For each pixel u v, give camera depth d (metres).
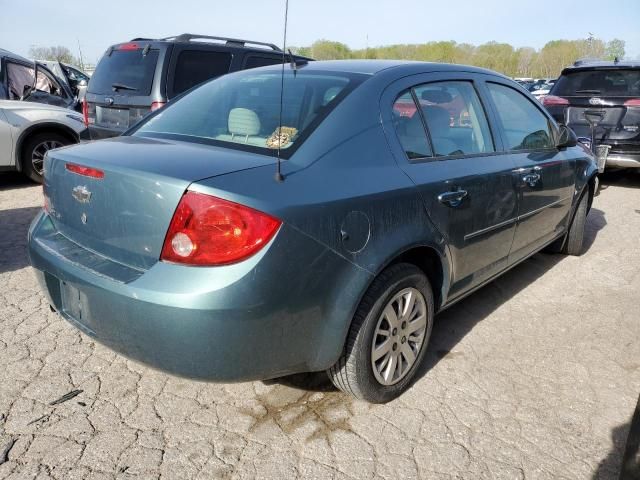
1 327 3.31
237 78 3.20
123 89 6.59
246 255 1.98
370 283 2.36
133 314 2.05
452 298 3.08
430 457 2.37
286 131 2.48
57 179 2.50
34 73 8.95
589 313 3.85
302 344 2.21
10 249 4.72
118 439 2.40
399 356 2.71
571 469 2.34
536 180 3.66
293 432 2.49
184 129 2.81
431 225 2.68
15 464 2.23
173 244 2.02
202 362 2.03
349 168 2.39
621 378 3.04
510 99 3.75
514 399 2.81
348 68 2.96
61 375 2.85
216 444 2.40
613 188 8.24
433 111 2.99
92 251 2.33
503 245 3.44
